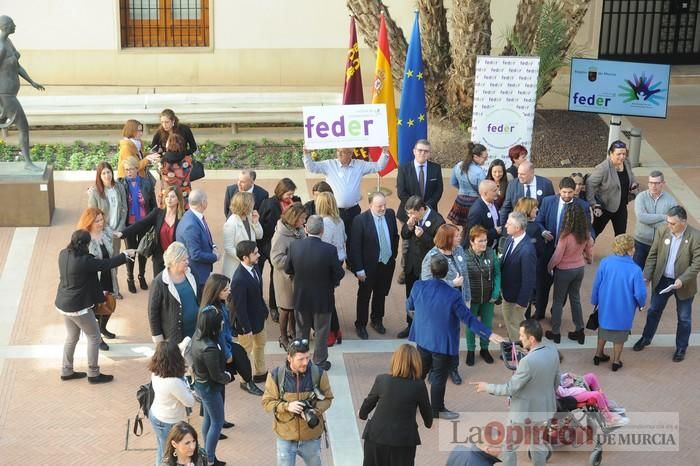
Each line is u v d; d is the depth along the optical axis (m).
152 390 8.73
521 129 15.79
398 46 18.44
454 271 10.65
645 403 10.66
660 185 12.45
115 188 12.60
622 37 23.14
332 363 11.34
